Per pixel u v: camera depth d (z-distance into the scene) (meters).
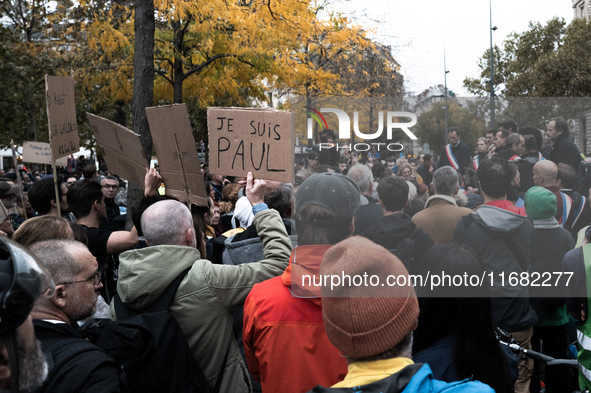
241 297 2.01
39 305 1.64
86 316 1.75
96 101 11.18
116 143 3.08
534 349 3.39
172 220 2.08
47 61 16.31
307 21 8.49
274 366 1.71
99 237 2.87
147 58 5.95
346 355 1.15
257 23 8.19
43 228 2.22
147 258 1.97
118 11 9.63
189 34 8.94
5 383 0.81
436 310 1.48
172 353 1.80
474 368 1.43
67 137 3.32
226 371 2.03
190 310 1.96
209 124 2.11
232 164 2.11
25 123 20.25
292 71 8.87
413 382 1.06
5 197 4.76
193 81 9.61
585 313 2.00
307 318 1.71
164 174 2.77
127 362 1.70
